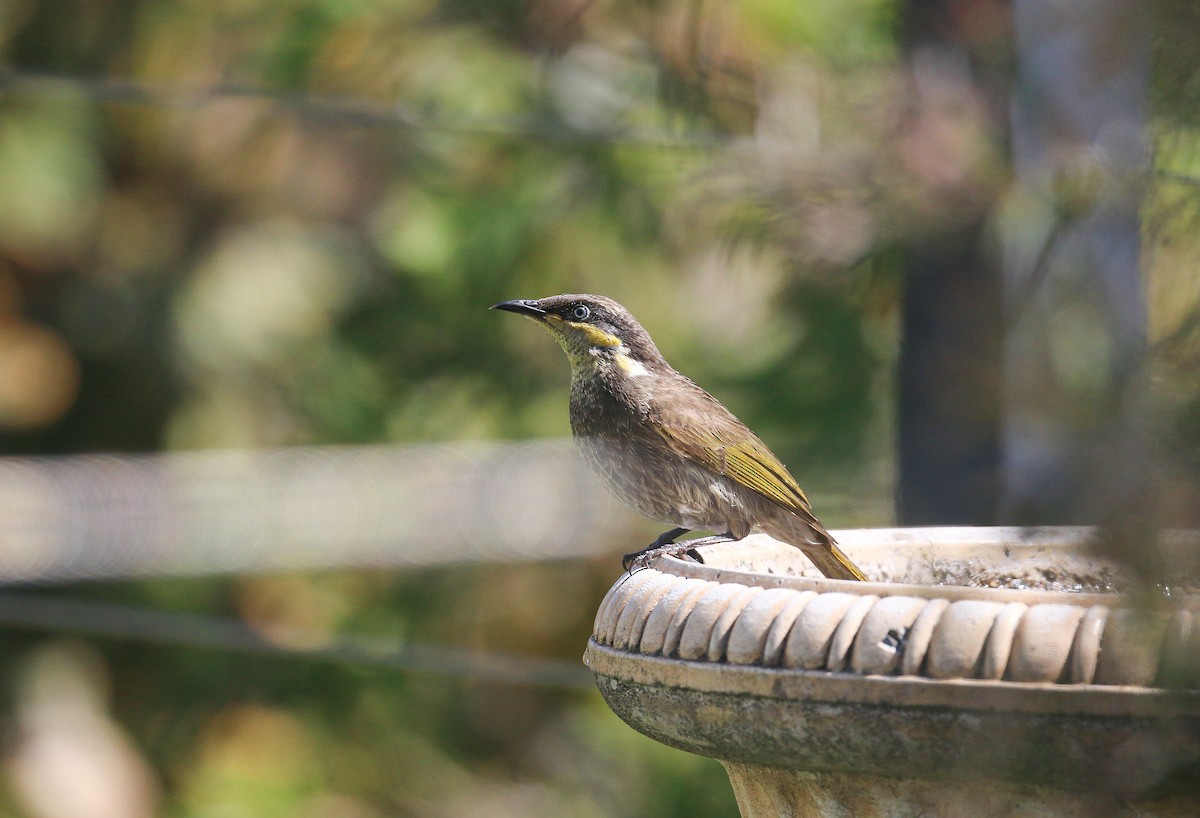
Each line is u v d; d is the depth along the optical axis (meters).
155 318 16.80
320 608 15.88
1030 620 4.53
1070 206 5.16
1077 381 3.94
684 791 14.05
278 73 14.73
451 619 15.86
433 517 11.59
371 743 16.33
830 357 11.32
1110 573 6.30
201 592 15.98
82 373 17.11
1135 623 4.23
